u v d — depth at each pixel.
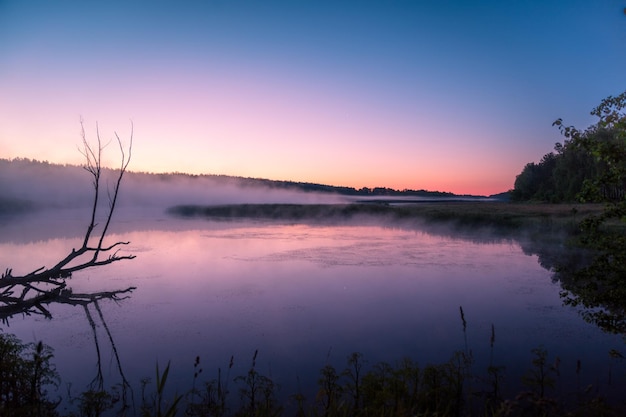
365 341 10.02
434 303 13.39
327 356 9.07
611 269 5.94
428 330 10.77
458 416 6.10
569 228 27.62
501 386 7.25
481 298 13.90
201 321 11.66
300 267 19.78
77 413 6.47
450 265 19.91
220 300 13.88
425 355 9.05
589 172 45.72
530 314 11.95
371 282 16.55
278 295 14.53
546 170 62.19
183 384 7.77
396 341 9.98
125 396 7.23
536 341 9.73
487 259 21.36
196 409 6.47
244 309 12.84
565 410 6.10
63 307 12.98
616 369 7.91
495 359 8.66
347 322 11.54
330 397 5.57
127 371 8.39
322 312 12.52
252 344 9.89
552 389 7.02
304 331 10.82
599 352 8.94
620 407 6.20
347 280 16.92
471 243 27.53
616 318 5.99
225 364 8.72
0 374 5.43
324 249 25.47
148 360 8.96
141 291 15.04
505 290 14.98
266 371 8.31
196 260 21.77
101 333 10.66
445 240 29.28
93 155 7.54
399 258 21.97
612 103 5.45
